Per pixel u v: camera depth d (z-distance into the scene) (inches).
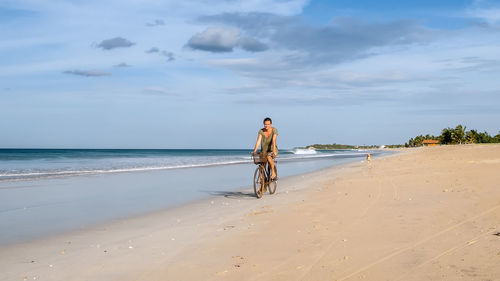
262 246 203.8
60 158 1980.8
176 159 1870.1
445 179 469.4
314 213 290.8
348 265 162.2
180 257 193.5
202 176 770.8
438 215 249.0
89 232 269.7
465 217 236.2
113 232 268.2
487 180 423.2
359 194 382.6
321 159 1694.1
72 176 755.4
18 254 213.3
